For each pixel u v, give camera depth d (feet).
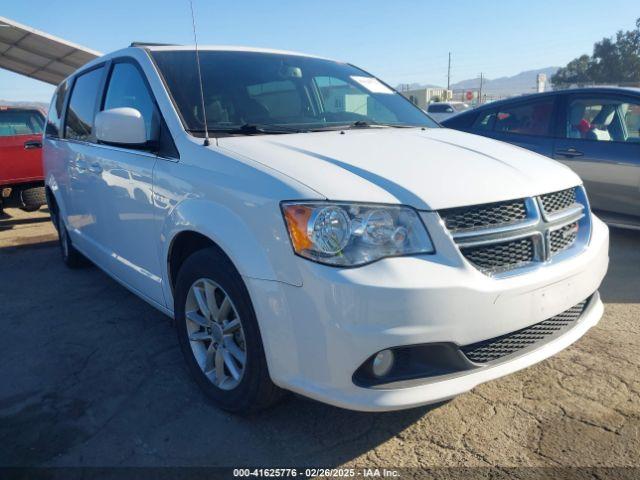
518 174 8.46
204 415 8.96
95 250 13.66
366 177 7.65
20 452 8.13
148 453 8.05
